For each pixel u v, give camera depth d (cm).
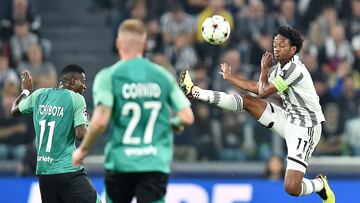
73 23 5822
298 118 3016
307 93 2984
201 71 4803
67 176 2900
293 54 2980
